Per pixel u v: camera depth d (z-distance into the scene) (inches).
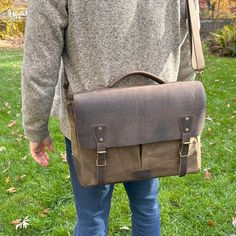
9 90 225.3
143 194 55.5
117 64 43.1
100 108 43.0
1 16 451.8
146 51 43.6
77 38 41.6
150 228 57.6
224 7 618.2
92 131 43.2
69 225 89.9
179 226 87.9
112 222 89.7
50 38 40.8
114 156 44.9
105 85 43.8
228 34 385.7
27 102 43.4
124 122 43.7
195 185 105.8
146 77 45.3
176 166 47.2
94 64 42.9
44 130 47.2
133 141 44.4
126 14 41.1
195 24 45.8
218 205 95.5
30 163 122.0
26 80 42.3
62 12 40.3
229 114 169.9
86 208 52.7
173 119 45.1
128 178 46.2
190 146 46.9
